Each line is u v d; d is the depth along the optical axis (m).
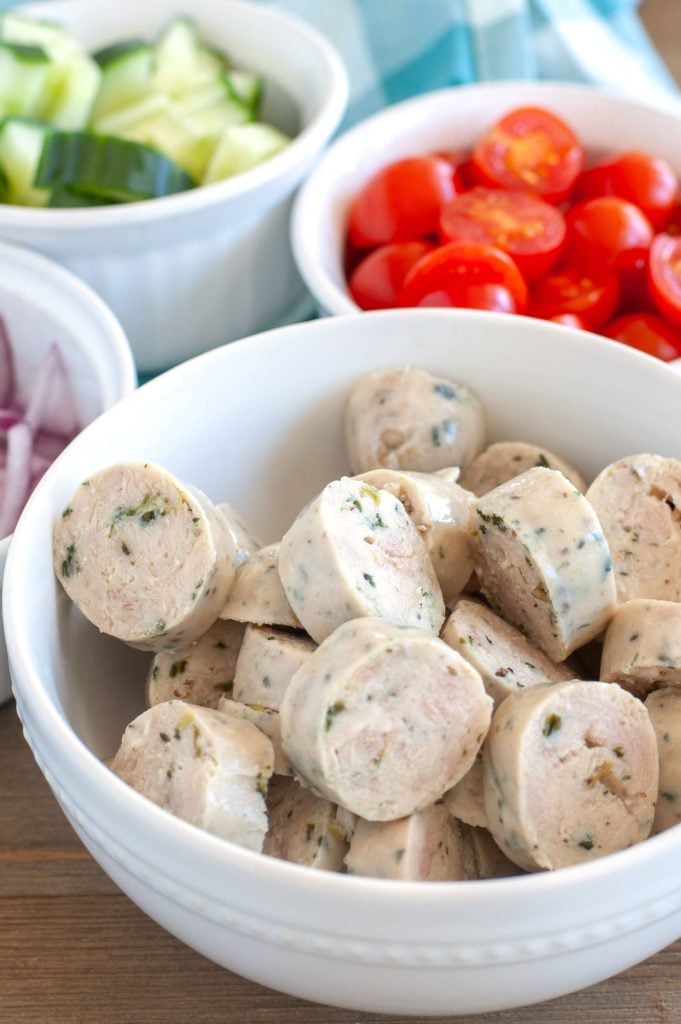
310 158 0.47
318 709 0.33
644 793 0.34
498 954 0.32
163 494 0.36
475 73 0.53
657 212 0.47
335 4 0.54
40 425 0.45
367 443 0.40
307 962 0.33
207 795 0.34
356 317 0.40
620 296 0.47
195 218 0.46
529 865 0.34
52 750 0.33
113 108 0.50
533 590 0.36
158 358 0.50
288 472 0.41
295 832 0.35
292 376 0.40
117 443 0.38
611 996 0.36
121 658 0.38
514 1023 0.36
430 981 0.33
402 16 0.53
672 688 0.36
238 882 0.32
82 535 0.36
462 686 0.34
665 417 0.39
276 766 0.35
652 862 0.32
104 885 0.38
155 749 0.35
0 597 0.38
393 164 0.48
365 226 0.47
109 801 0.33
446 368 0.40
